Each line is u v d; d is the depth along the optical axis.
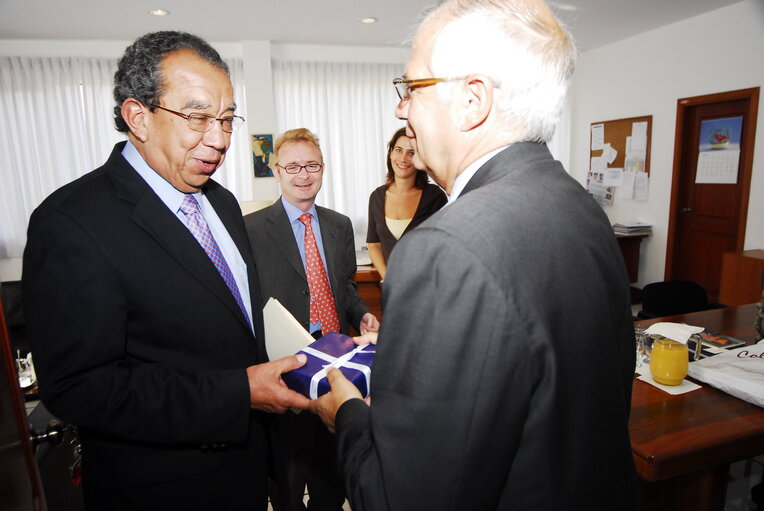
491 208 0.54
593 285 0.58
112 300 0.82
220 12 3.84
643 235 4.87
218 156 0.91
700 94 4.29
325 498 1.53
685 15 4.23
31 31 4.09
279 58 4.94
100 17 3.79
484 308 0.50
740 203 4.11
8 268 4.61
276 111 5.00
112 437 0.91
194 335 0.92
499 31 0.60
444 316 0.51
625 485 0.63
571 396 0.54
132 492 0.92
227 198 1.22
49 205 0.82
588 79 5.54
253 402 0.89
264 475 1.10
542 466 0.53
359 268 3.48
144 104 0.85
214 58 0.89
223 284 0.96
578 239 0.58
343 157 5.21
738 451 1.07
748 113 3.96
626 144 5.10
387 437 0.55
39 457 1.35
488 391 0.50
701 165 4.44
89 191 0.86
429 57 0.64
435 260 0.53
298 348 1.10
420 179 2.54
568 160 5.95
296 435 1.48
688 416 1.15
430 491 0.53
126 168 0.91
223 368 0.97
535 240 0.54
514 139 0.63
